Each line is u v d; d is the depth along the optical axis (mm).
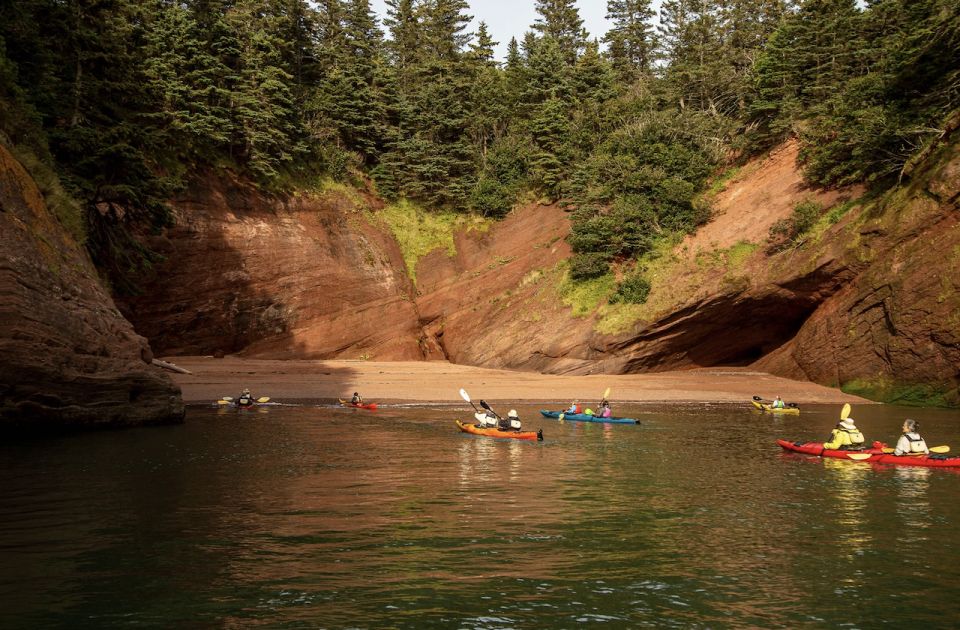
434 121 64250
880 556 8312
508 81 72438
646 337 43469
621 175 50656
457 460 15562
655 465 15102
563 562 7969
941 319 31078
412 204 62594
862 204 37750
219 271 45938
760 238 42250
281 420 24078
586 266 48594
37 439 18172
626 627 6102
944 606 6672
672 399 34281
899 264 33375
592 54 67000
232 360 44375
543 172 58938
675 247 46281
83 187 27594
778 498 11703
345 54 63906
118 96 31250
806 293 39062
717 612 6477
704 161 50125
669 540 8953
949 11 32938
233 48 49406
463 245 60281
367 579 7277
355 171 60281
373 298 52781
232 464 14727
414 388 37250
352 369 43906
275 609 6398
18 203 18406
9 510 10305
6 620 6078
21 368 17312
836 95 43625
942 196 31953
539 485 12703
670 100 59031
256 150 49281
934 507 11039
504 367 48781
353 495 11586
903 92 37500
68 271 19703
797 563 8008
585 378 41969
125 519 9773
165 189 30672
